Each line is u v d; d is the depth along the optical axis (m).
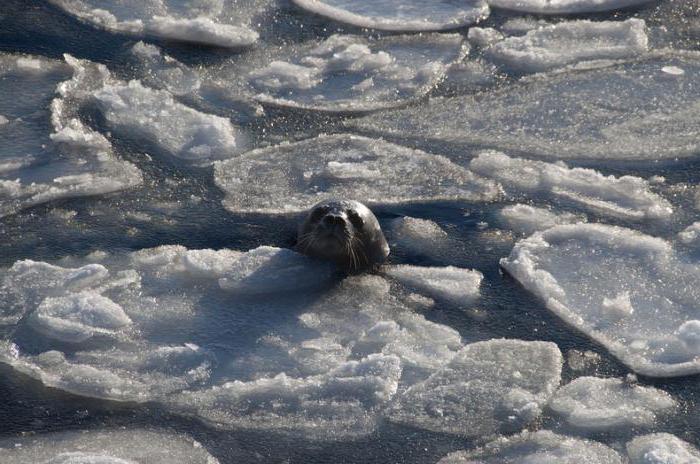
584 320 27.50
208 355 25.80
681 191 33.53
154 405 24.23
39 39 41.69
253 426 23.66
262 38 42.50
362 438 23.34
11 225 31.19
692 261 29.86
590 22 43.75
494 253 30.56
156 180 33.81
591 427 23.62
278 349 26.20
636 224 31.88
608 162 35.19
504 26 44.00
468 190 33.69
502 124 37.38
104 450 22.78
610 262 29.86
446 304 28.22
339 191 33.53
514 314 27.88
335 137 36.44
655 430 23.58
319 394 24.52
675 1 45.84
